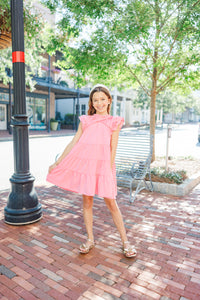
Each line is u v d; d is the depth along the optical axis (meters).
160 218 3.52
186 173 5.50
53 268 2.30
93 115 2.48
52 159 8.35
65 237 2.91
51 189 4.96
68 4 4.95
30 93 22.66
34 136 17.42
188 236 2.98
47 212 3.70
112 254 2.56
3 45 4.15
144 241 2.84
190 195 4.61
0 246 2.69
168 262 2.42
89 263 2.39
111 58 5.28
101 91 2.38
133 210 3.82
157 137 19.47
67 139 16.14
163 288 2.04
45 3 5.32
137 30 4.46
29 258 2.46
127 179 4.24
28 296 1.93
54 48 5.93
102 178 2.32
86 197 2.54
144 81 7.16
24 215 3.20
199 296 1.95
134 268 2.31
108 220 3.43
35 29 4.28
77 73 6.64
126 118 41.16
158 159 7.49
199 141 15.14
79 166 2.39
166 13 5.27
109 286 2.05
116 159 5.11
